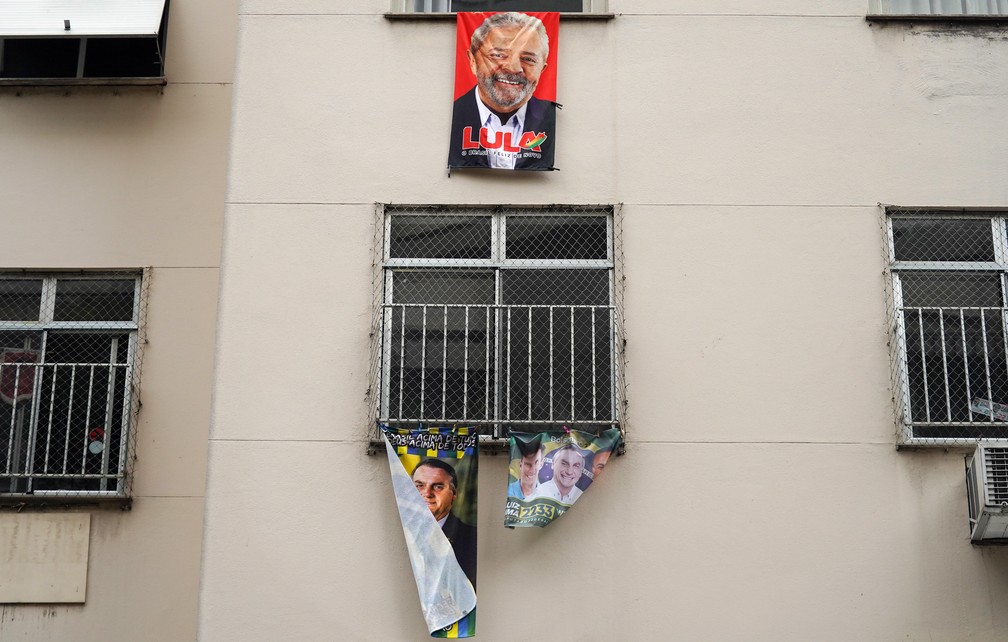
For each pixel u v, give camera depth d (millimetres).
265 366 7789
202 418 8711
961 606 7453
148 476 8594
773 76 8289
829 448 7688
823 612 7445
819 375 7805
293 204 8062
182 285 8938
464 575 7359
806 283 7957
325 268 7965
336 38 8336
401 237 8117
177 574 8461
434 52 8352
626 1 8430
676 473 7645
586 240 8117
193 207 9078
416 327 7938
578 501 7598
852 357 7836
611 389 7816
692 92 8273
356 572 7492
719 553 7527
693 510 7590
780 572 7500
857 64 8320
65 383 8695
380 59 8320
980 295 8039
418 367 7879
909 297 8031
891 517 7590
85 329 8867
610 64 8320
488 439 7691
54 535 8461
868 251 8016
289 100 8219
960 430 7820
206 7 9453
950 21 8391
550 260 8070
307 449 7668
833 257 8000
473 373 7875
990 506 7262
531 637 7402
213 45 9414
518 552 7508
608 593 7461
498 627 7406
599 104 8258
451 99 8273
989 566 7516
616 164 8156
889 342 7852
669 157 8164
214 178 9141
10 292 8898
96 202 9055
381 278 7969
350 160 8148
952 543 7551
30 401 8625
